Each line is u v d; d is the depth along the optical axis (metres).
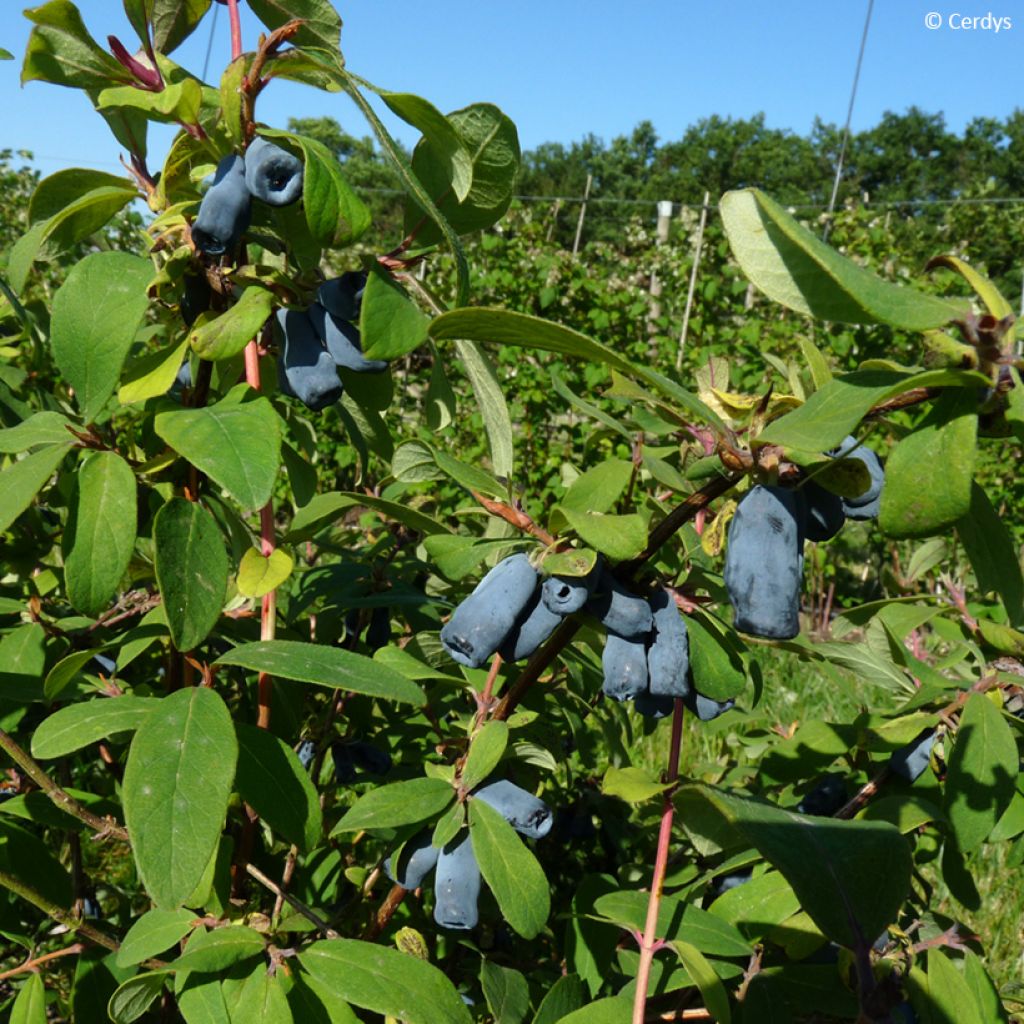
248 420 1.27
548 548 1.28
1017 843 1.81
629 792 1.36
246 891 1.68
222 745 1.15
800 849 1.06
